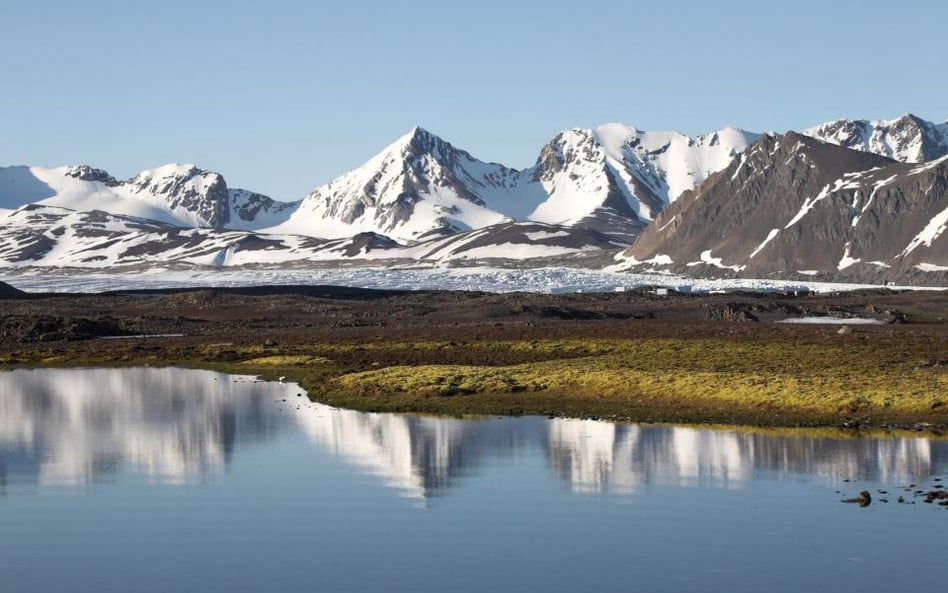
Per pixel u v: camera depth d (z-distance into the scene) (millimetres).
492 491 50750
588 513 46656
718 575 38375
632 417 69938
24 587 38406
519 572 39125
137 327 166500
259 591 37656
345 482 53156
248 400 83188
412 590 37469
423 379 87188
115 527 45500
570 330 140625
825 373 86125
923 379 80375
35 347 136750
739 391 75188
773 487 50312
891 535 42375
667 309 199625
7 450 63094
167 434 67750
